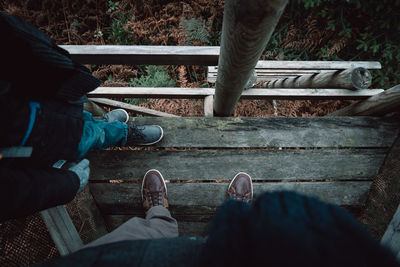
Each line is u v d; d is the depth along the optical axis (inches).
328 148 86.9
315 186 83.5
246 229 12.6
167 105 140.1
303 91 90.9
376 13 128.1
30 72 29.6
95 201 79.4
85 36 174.4
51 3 164.9
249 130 87.4
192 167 84.1
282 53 159.2
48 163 38.3
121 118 84.1
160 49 62.0
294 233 10.8
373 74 136.7
